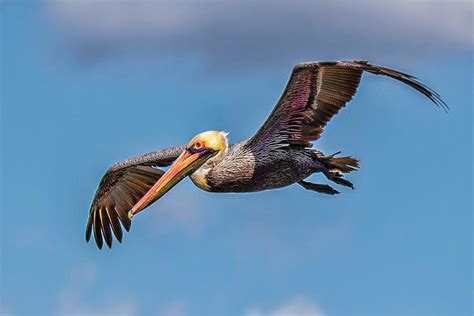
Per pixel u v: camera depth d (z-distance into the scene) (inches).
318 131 609.3
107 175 701.9
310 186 669.3
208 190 627.2
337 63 563.5
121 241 717.9
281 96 593.3
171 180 618.2
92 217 722.2
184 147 686.5
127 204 711.7
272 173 622.5
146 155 692.7
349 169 633.0
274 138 616.4
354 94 587.8
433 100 561.0
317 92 593.6
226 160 620.7
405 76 556.7
